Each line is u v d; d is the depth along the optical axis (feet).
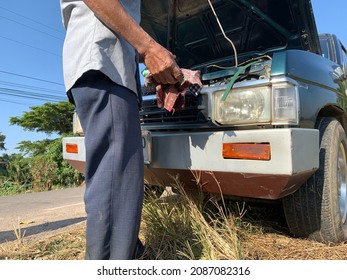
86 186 4.00
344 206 6.70
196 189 6.20
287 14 7.19
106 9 3.62
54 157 32.76
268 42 8.46
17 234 7.63
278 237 6.51
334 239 6.01
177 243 5.63
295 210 6.06
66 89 4.10
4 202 15.97
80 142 7.22
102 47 3.78
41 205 14.52
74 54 3.93
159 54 3.90
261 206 7.51
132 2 4.27
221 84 5.88
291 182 4.91
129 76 4.00
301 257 5.47
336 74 7.19
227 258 5.06
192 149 5.56
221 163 5.18
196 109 5.88
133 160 3.91
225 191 5.66
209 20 8.46
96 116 3.86
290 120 4.91
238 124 5.33
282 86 5.00
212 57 9.91
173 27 8.63
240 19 8.11
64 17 4.23
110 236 3.84
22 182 31.89
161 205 6.50
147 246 5.44
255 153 4.83
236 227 6.16
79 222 9.65
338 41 9.98
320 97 6.06
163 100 4.95
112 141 3.84
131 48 4.12
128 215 3.83
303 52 6.40
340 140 6.48
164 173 6.21
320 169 5.90
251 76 5.66
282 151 4.65
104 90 3.82
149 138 6.11
